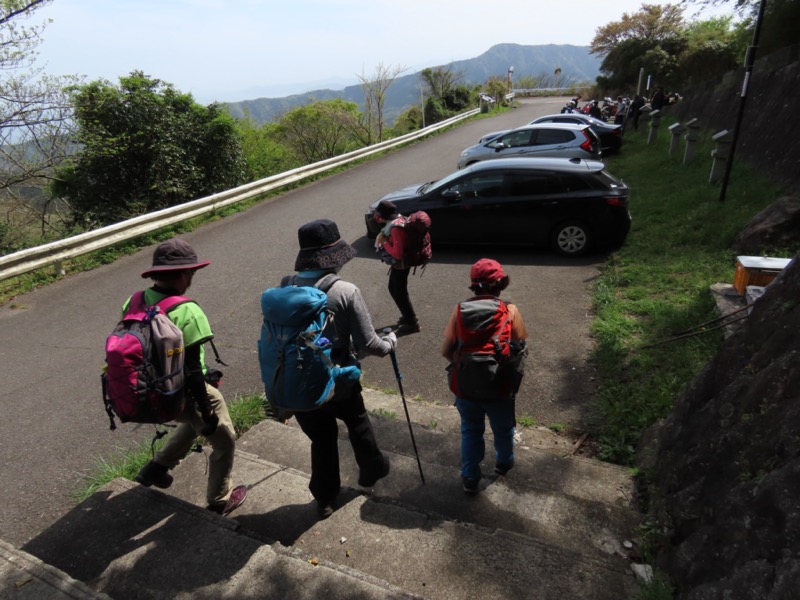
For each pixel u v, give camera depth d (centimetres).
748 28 1353
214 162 1558
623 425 407
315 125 2653
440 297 704
